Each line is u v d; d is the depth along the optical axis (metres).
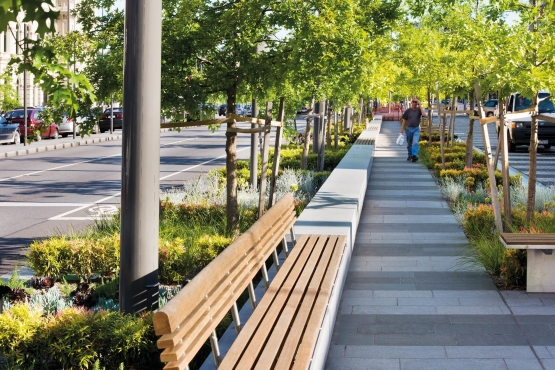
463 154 22.17
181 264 9.05
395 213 13.59
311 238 8.89
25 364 5.72
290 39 9.96
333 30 9.65
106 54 10.44
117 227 11.56
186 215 12.55
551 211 11.75
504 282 8.55
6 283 8.52
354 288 8.46
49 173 23.28
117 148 36.00
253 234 6.30
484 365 6.09
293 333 5.29
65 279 9.10
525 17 10.82
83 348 5.70
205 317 4.56
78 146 37.53
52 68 5.33
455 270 9.20
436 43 19.92
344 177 15.70
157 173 6.34
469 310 7.58
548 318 7.29
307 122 19.58
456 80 17.50
